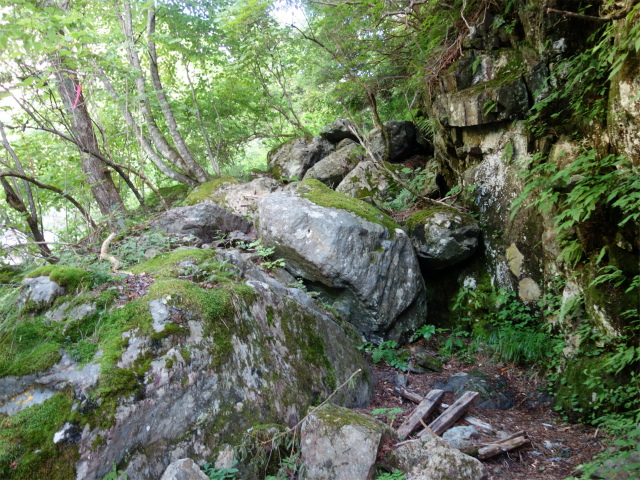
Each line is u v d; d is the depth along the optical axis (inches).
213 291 131.3
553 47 189.9
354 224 208.8
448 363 209.5
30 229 236.7
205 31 370.9
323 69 359.6
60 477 87.0
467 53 228.5
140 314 112.5
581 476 120.0
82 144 240.8
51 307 116.3
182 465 95.0
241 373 121.6
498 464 131.2
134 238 205.3
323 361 153.9
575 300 169.8
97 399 95.0
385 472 112.1
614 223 158.4
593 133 170.2
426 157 325.1
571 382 164.6
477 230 230.8
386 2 242.4
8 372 99.4
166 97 379.9
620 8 143.8
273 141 488.7
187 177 377.4
